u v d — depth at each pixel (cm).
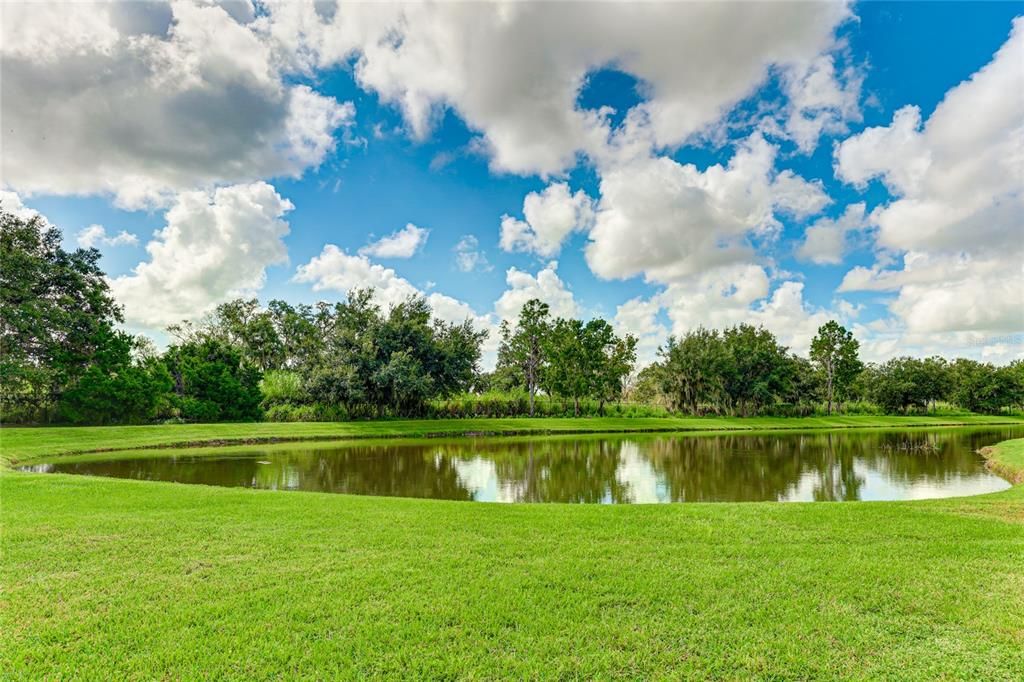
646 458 2388
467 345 4441
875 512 962
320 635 483
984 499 1112
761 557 696
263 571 634
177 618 511
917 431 4241
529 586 594
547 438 3356
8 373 2825
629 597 565
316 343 4594
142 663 435
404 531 815
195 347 4019
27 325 2988
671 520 895
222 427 3069
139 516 905
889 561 678
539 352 5028
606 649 462
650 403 5984
